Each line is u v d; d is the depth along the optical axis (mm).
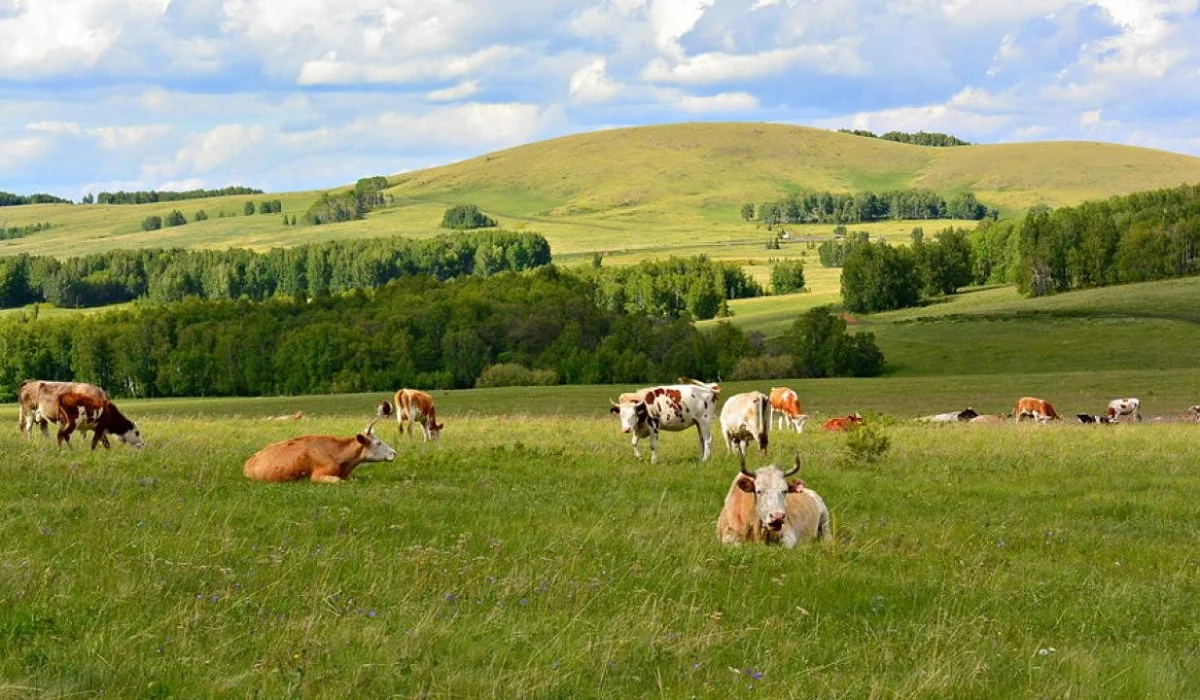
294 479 18578
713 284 164500
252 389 107750
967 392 72562
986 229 167375
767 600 11258
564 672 8609
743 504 14461
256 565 11586
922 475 22062
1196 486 21484
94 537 12531
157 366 110625
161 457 21062
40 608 9430
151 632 9102
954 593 11859
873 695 8242
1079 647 10172
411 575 11508
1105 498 19750
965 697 8586
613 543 13602
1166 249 134750
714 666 9016
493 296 117812
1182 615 11742
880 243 145250
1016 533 16266
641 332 106500
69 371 116125
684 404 24438
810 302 164875
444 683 8242
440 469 20922
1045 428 37531
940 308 135625
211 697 7797
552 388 87750
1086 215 142875
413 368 103000
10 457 19766
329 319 113812
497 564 12227
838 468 23344
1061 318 111750
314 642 8977
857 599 11453
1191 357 93812
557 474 20766
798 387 79312
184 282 199375
